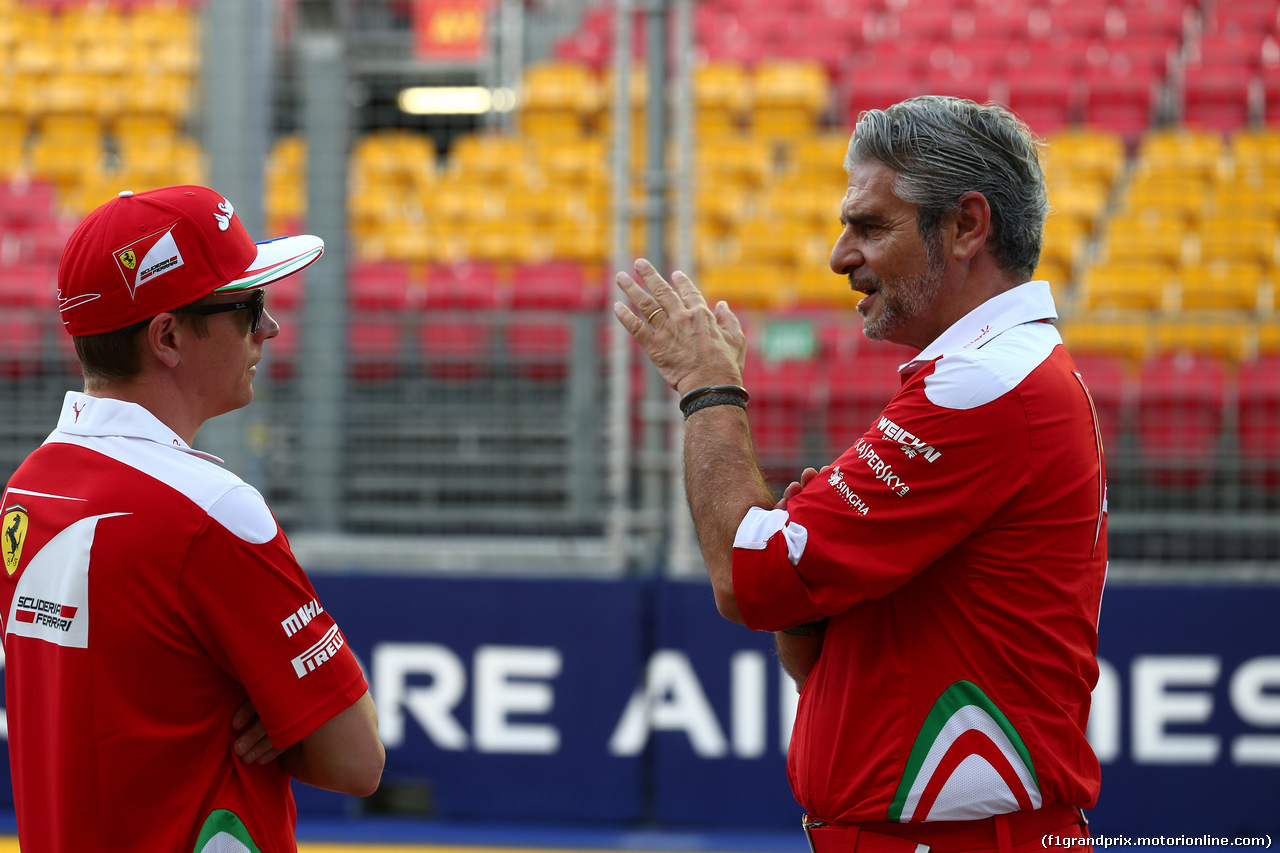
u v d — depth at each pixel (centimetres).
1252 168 1833
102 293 314
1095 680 349
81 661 305
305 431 868
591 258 1655
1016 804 327
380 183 1988
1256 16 2222
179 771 309
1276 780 764
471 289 1438
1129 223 1675
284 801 333
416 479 875
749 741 796
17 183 1748
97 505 309
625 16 807
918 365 345
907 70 2175
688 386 368
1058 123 2041
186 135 1969
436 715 817
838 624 352
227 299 328
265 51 898
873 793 333
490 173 1919
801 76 2144
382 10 1529
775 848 768
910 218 341
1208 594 774
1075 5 2295
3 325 929
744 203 1817
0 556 330
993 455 321
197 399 335
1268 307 1477
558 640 809
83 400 327
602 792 803
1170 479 905
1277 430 1038
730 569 338
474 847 779
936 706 328
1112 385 1073
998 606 326
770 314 1032
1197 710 773
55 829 309
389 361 888
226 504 311
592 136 2122
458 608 817
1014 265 349
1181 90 2062
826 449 1052
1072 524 332
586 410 870
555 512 867
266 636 311
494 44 1897
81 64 2059
